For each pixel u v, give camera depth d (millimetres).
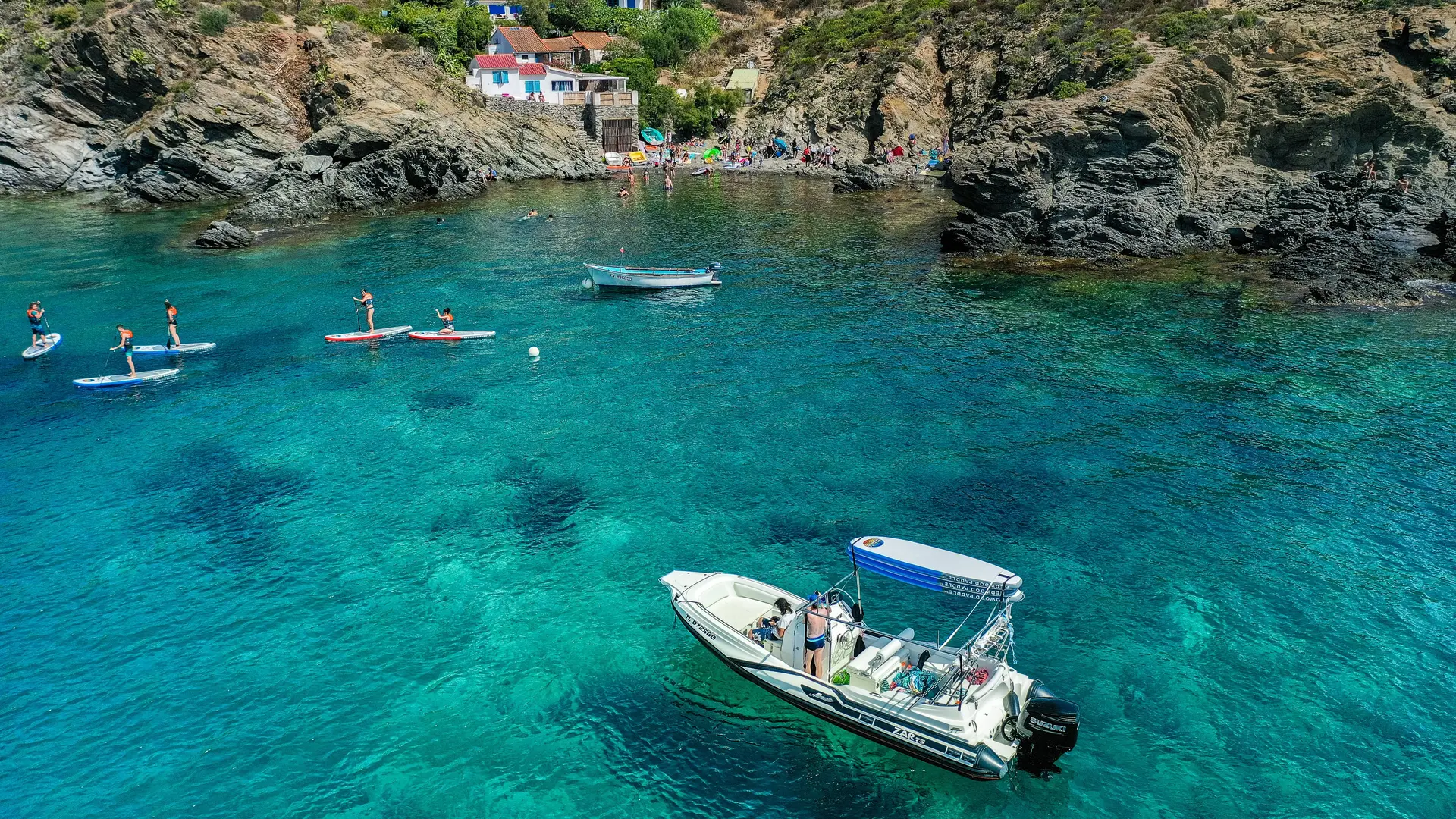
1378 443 34062
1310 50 72500
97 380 40312
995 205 65625
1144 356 43062
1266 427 35500
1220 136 68812
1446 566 26547
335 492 31250
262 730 20828
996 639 21219
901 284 56344
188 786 19250
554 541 28375
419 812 18594
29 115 88750
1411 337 44781
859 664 20250
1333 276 53156
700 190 96125
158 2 90562
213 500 30703
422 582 26281
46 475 32250
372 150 85062
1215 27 76312
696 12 136375
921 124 108812
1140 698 21484
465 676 22516
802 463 33094
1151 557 27203
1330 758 19703
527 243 68312
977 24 112312
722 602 23922
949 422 36219
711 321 49281
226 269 59562
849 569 27000
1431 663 22594
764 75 127250
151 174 84688
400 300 53031
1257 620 24312
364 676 22516
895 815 18500
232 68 89062
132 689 22094
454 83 101188
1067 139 63969
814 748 20281
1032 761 19266
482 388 40062
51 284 55531
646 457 33625
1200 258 60625
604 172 105625
